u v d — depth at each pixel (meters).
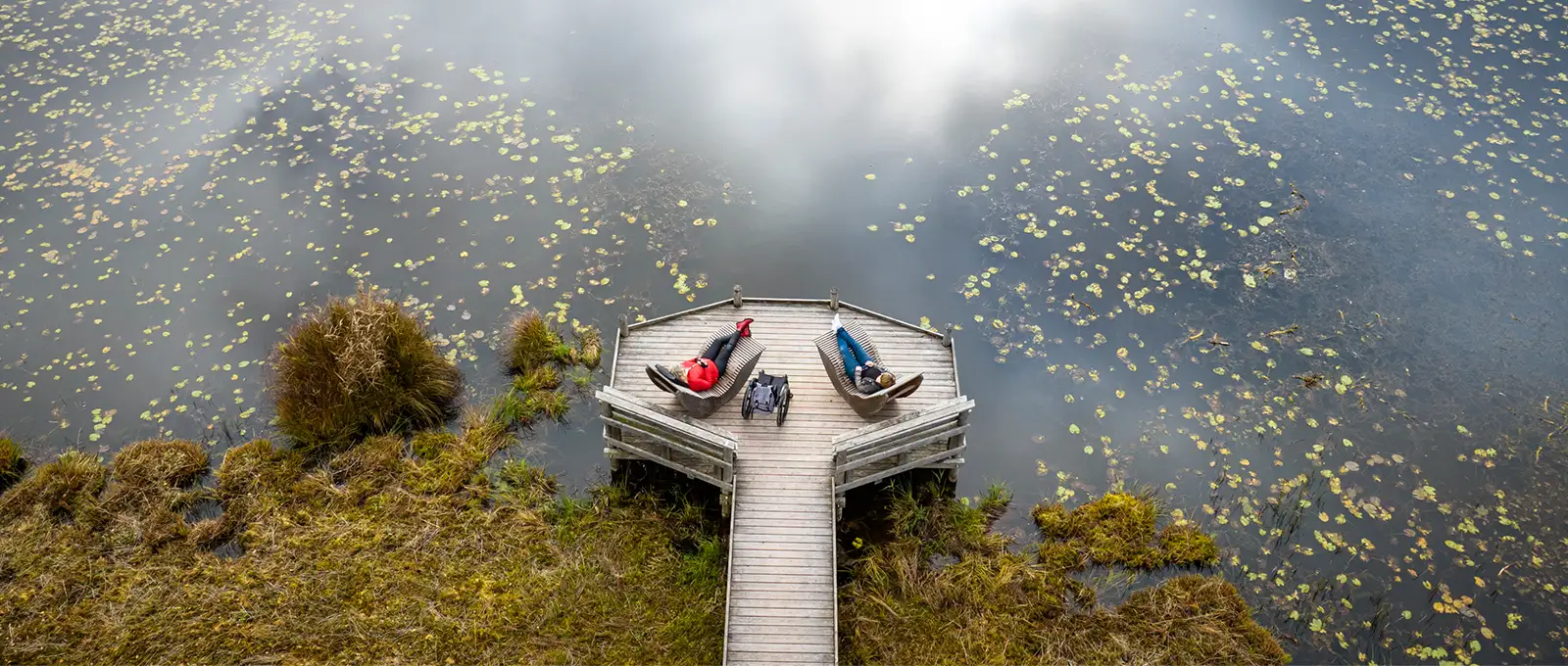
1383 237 18.92
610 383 16.11
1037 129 21.36
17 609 13.35
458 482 15.02
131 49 23.62
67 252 18.52
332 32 24.25
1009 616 13.46
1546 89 22.20
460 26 24.55
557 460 15.60
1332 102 21.94
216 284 18.02
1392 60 23.11
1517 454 15.44
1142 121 21.48
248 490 14.84
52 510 14.66
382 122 21.39
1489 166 20.31
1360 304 17.72
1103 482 15.20
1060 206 19.61
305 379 15.74
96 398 16.22
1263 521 14.66
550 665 12.83
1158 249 18.73
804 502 13.68
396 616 13.32
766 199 19.81
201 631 13.15
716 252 18.73
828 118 21.73
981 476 15.32
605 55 23.59
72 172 20.09
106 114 21.58
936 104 22.09
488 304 17.77
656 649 13.02
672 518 14.63
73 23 24.52
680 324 16.16
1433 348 17.02
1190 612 13.48
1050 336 17.28
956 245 18.92
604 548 14.15
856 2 25.50
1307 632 13.41
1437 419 15.97
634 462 15.34
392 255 18.55
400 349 16.02
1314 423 15.92
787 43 24.08
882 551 14.23
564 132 21.27
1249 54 23.38
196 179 20.02
